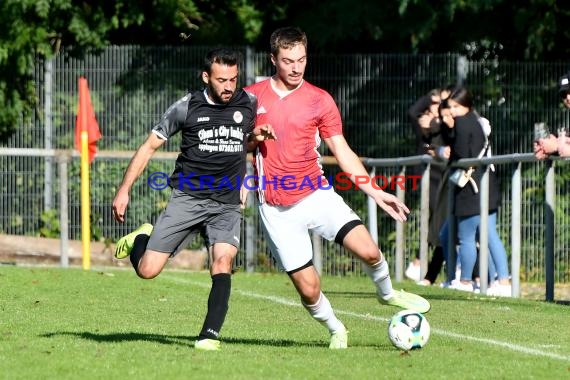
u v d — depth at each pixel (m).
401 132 47.47
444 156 35.16
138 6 52.22
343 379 17.02
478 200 34.59
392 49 52.94
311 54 47.97
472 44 52.66
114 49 48.84
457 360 19.17
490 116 47.25
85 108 42.44
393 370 17.94
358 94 47.66
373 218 42.09
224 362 18.42
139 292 32.19
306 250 21.06
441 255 38.16
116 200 20.81
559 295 41.84
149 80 48.53
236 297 31.91
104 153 45.84
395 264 43.91
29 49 49.47
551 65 47.12
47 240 46.06
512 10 51.53
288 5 55.09
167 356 19.00
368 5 51.25
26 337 21.77
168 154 46.19
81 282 34.38
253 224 46.31
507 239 44.62
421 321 20.47
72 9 51.06
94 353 19.31
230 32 55.16
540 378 17.44
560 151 29.94
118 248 21.62
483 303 30.08
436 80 47.31
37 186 47.34
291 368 17.95
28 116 49.22
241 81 47.75
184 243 21.19
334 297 32.47
